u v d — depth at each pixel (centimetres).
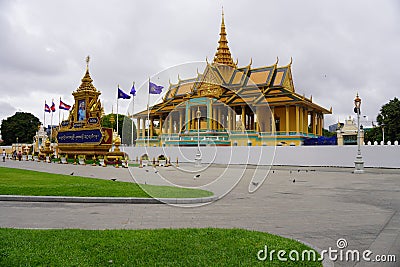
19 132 9775
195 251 570
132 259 532
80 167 3359
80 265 504
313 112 6169
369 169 3189
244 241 627
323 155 3638
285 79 5712
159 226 807
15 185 1512
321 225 831
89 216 931
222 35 5884
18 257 533
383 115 6050
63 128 5044
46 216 934
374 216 948
